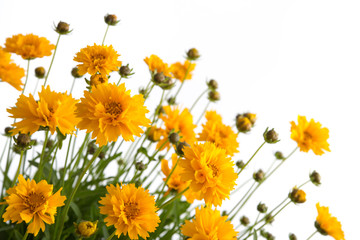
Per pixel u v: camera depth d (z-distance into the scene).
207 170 0.50
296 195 0.58
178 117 0.67
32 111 0.47
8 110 0.48
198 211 0.50
